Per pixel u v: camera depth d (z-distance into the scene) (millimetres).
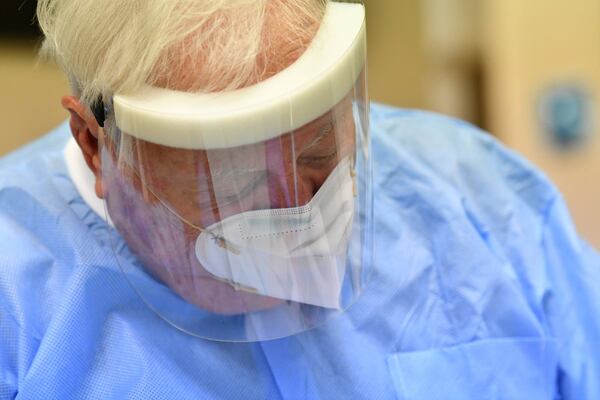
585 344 743
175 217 547
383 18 1870
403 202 774
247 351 660
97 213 682
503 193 799
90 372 614
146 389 610
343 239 599
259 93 478
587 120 1660
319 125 500
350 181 579
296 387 660
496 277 736
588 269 762
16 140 1727
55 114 1716
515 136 1682
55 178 708
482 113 1798
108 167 570
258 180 513
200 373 636
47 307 623
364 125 586
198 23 471
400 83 1924
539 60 1628
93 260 649
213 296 617
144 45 479
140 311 645
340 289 627
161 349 634
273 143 488
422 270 734
